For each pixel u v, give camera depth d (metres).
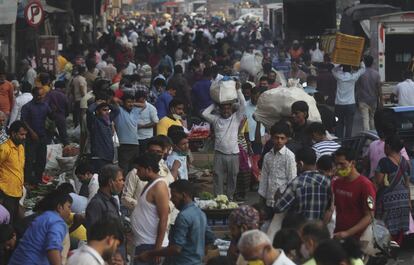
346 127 37.62
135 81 37.78
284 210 18.47
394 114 25.42
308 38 75.06
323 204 18.56
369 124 38.00
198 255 17.38
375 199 19.91
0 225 17.84
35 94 30.20
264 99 26.78
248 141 29.14
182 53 65.56
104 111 27.16
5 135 23.28
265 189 21.75
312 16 77.81
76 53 63.94
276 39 80.75
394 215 21.64
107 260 14.78
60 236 16.55
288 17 77.88
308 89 36.66
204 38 73.75
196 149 33.25
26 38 55.78
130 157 28.80
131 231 18.67
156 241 17.91
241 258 15.30
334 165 18.94
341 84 37.12
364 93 37.53
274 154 21.56
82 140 28.67
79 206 19.92
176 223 17.30
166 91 33.09
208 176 30.62
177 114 27.06
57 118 33.69
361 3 68.25
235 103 27.23
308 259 14.01
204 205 22.98
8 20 47.31
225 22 158.00
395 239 21.75
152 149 20.22
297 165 19.38
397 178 21.62
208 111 27.44
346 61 37.47
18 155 23.34
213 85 27.28
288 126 21.56
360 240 18.58
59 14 72.12
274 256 13.42
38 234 16.48
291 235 14.27
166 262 17.83
